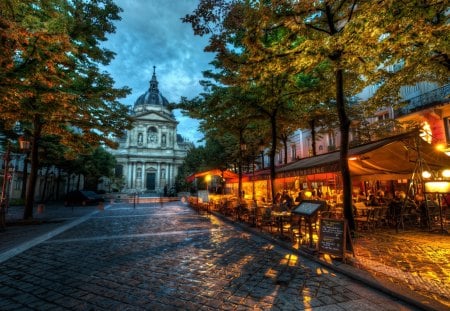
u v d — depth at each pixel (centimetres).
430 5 485
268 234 912
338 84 826
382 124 1736
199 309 373
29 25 773
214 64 1362
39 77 808
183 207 2452
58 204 2936
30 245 804
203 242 831
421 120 1527
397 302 385
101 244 812
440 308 341
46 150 2478
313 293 421
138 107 7281
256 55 702
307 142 2714
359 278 470
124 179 5888
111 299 409
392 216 1017
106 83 1370
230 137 2805
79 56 1245
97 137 1502
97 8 1227
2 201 1130
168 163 6669
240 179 1700
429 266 523
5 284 476
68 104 998
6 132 1920
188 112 1576
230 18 662
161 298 411
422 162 954
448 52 569
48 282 484
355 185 1761
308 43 631
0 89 720
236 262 603
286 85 1080
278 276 504
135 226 1205
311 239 676
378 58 673
